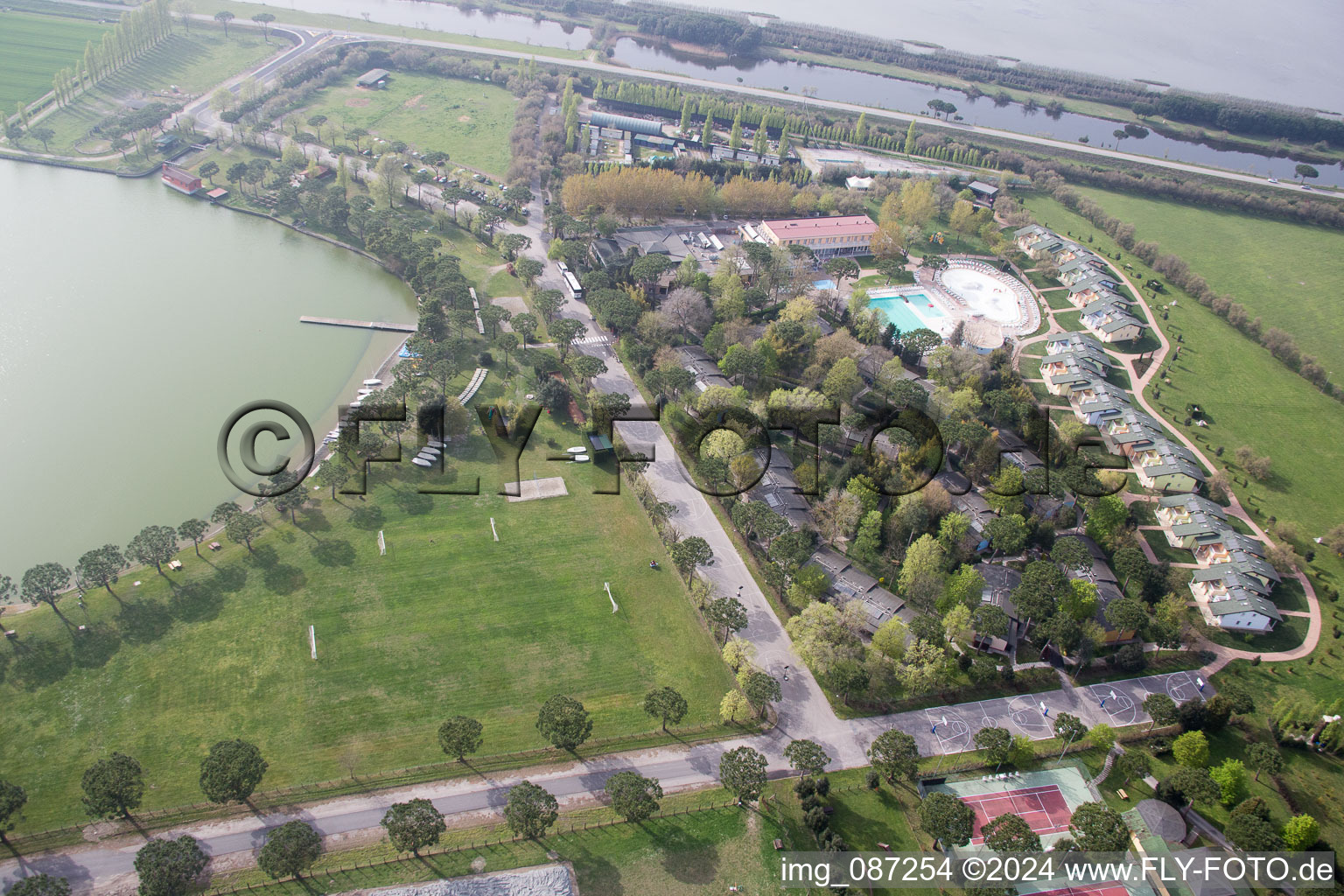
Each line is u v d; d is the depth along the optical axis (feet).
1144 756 614.34
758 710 639.76
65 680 615.16
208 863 518.37
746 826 564.71
